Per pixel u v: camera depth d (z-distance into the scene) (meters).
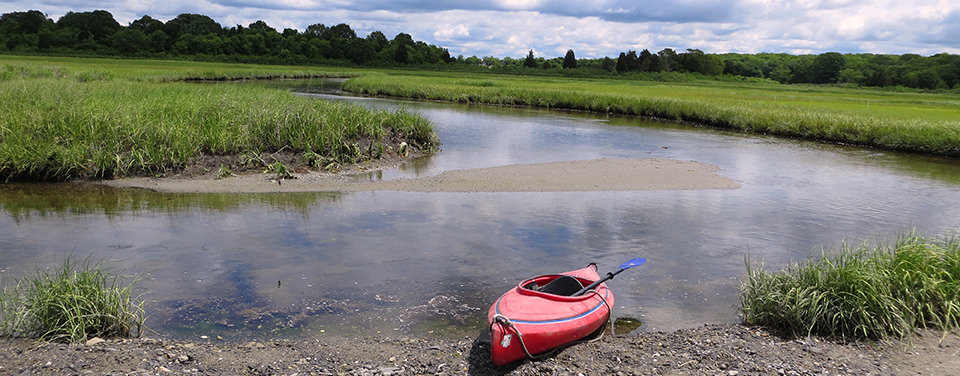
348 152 17.86
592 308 6.61
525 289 6.67
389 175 16.25
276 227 10.94
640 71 139.75
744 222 12.09
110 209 12.02
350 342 6.34
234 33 153.12
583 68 144.62
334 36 155.75
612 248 10.12
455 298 7.74
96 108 18.45
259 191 13.94
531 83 76.19
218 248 9.62
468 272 8.74
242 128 17.59
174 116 18.73
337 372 5.58
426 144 21.11
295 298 7.60
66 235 10.16
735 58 188.25
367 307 7.37
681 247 10.27
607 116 38.38
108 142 15.53
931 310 6.91
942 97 76.38
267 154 16.89
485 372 5.73
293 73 87.12
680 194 14.73
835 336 6.63
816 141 27.14
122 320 6.39
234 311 7.15
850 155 22.70
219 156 16.39
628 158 20.12
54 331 6.17
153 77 50.81
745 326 7.00
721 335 6.68
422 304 7.52
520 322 5.96
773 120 30.48
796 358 6.06
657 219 12.17
